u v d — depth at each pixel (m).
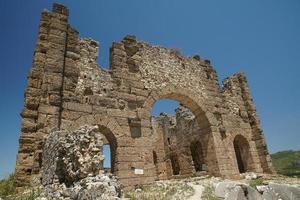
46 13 14.53
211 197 10.88
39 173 10.79
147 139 15.55
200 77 21.31
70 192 7.77
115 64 16.44
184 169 26.88
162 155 30.89
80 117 13.53
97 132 9.19
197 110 20.25
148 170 14.70
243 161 22.34
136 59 17.69
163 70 18.95
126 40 17.83
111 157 14.74
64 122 12.86
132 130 15.20
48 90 12.87
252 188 10.55
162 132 32.09
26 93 12.41
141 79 17.27
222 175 18.08
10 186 10.31
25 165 11.12
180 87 19.28
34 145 11.62
